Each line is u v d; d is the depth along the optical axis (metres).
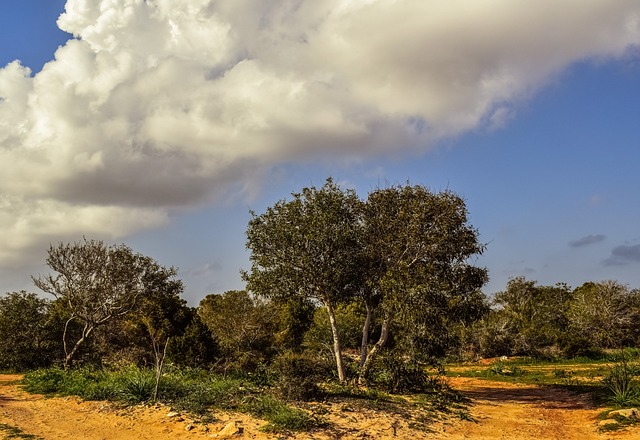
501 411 18.14
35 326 30.02
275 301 22.66
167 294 30.64
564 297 65.25
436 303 19.75
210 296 50.81
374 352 21.16
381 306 21.16
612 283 48.84
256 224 21.56
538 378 28.72
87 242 28.94
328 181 21.42
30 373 21.23
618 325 46.38
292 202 21.33
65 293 28.59
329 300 21.58
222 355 26.67
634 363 30.91
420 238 20.78
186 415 13.77
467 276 21.27
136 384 15.91
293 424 12.99
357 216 22.05
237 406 14.72
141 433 12.45
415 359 20.23
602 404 18.34
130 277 29.09
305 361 18.33
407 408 16.45
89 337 31.39
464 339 41.47
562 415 17.39
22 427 12.76
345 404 15.68
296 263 21.14
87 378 19.36
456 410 17.41
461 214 21.33
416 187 21.97
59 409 15.05
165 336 31.50
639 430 13.73
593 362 37.31
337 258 20.86
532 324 44.69
